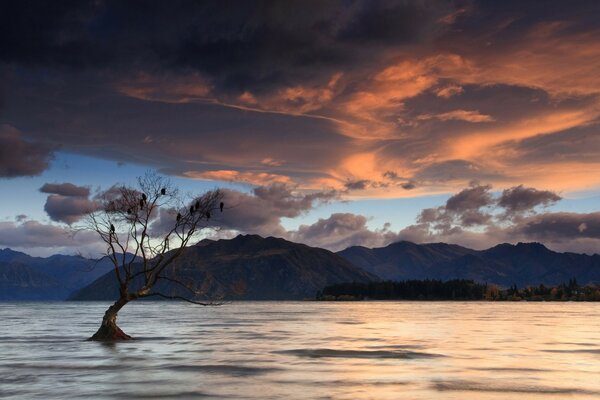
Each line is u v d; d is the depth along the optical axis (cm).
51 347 4712
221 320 11119
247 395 2412
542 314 14888
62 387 2633
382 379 2870
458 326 8412
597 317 12450
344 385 2683
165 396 2397
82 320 11525
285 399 2322
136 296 5419
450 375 3022
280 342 5272
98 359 3769
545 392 2512
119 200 5291
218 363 3528
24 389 2581
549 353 4203
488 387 2633
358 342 5241
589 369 3278
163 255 5353
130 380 2842
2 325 9175
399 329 7612
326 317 12912
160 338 5828
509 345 4906
